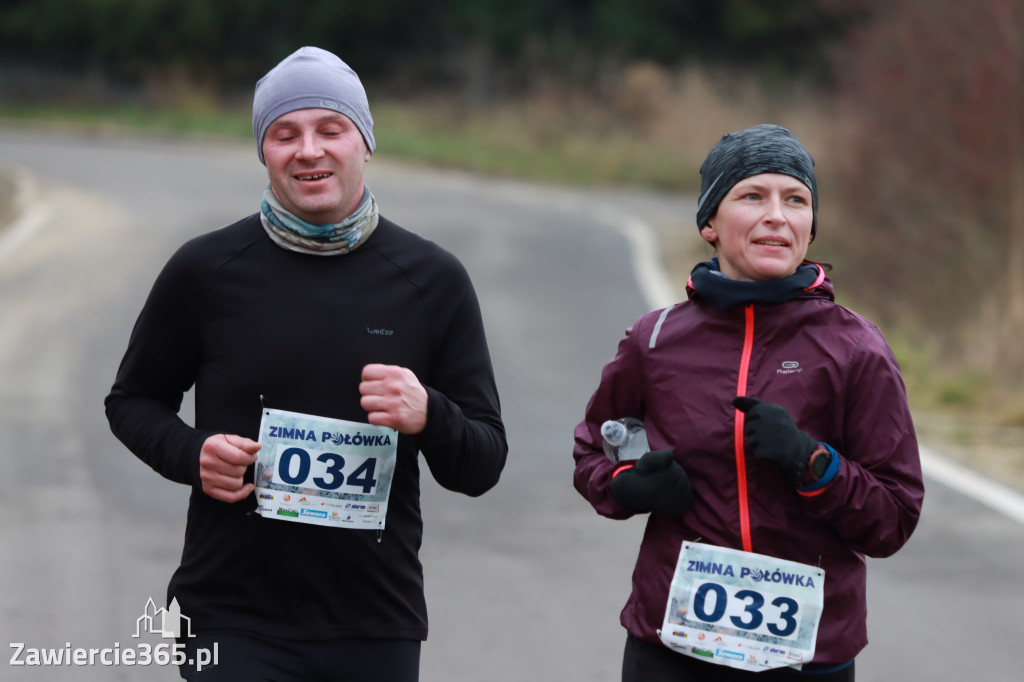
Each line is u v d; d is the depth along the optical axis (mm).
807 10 118250
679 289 44344
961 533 21109
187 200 63875
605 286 44500
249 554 9836
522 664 15562
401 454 10102
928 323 43844
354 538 9883
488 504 22438
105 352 33531
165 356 10289
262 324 9969
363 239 10195
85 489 22547
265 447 9852
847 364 9219
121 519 20922
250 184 72000
